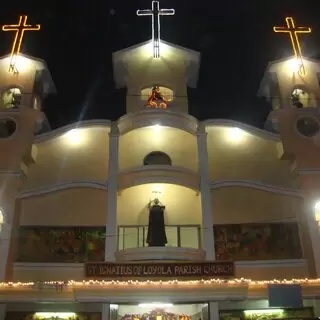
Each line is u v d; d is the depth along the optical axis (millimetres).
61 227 24297
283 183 26453
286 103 28141
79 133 27438
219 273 21594
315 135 26531
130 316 23922
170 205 26172
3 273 22297
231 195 25344
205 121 27484
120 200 25969
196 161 27375
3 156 25203
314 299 22125
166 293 20906
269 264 23312
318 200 24562
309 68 29562
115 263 21719
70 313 22188
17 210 24125
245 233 24484
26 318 22062
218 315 21875
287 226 24500
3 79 28344
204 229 23828
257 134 27469
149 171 24891
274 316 22266
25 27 29969
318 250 23094
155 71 29828
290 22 31047
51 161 26766
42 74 29891
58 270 22969
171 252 22734
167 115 26453
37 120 27141
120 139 27438
